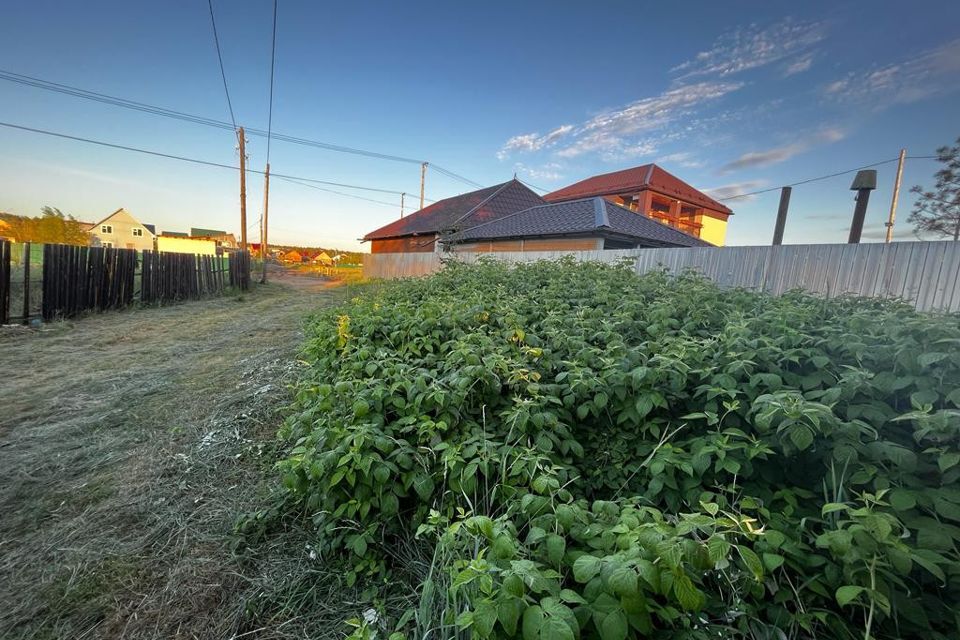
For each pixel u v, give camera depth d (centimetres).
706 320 260
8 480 240
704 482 153
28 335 574
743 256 570
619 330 259
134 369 451
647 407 170
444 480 171
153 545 193
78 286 711
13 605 160
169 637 149
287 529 201
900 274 427
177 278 998
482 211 1672
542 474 142
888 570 105
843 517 131
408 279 600
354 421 188
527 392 198
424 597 120
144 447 283
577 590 114
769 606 116
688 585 89
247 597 164
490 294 379
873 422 152
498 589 96
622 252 716
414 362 237
